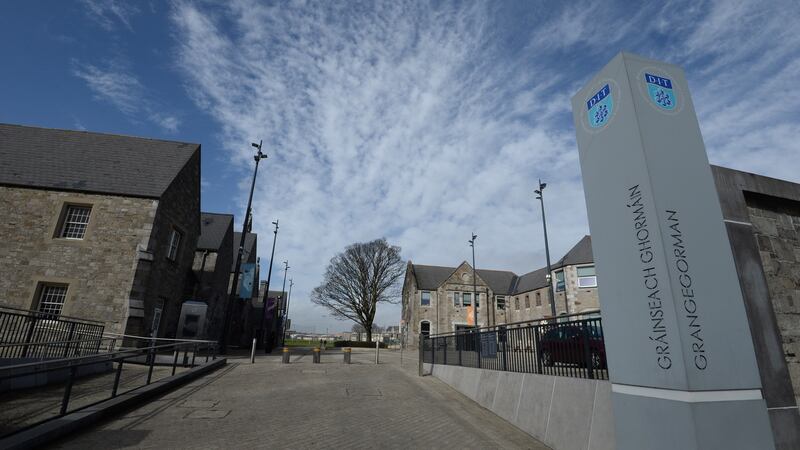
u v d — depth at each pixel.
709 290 4.85
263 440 6.87
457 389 12.23
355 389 11.71
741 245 5.95
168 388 10.27
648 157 5.20
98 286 17.61
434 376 14.65
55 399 8.43
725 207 6.10
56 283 17.34
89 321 14.59
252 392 10.70
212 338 26.94
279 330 52.25
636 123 5.36
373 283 49.62
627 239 5.34
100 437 6.43
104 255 18.03
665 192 5.11
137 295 17.81
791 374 5.91
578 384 6.89
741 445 4.39
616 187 5.60
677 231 4.97
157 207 19.20
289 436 7.16
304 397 10.34
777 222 6.78
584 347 6.96
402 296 57.66
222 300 29.55
